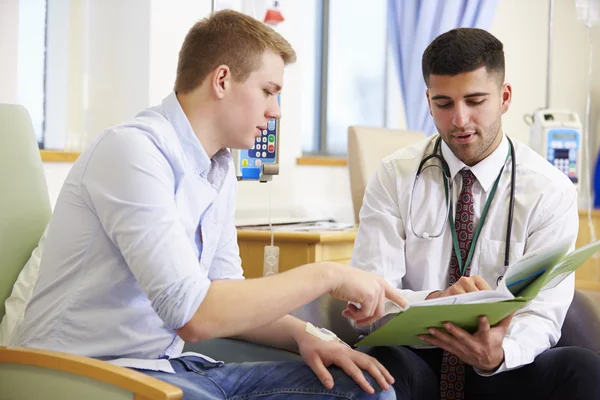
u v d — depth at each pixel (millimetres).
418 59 3141
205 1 2795
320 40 3900
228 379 1357
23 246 1494
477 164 1686
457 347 1384
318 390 1327
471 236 1681
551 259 1275
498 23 4184
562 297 1617
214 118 1350
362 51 4113
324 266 1257
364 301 1264
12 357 1197
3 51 2488
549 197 1663
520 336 1532
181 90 1365
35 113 2688
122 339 1288
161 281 1163
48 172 2482
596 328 1709
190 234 1347
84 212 1267
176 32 2711
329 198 3635
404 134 2861
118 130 1255
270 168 2215
